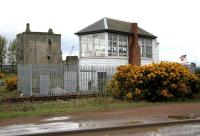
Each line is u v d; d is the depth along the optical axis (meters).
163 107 19.77
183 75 24.97
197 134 12.09
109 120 14.70
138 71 24.22
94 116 15.97
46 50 70.75
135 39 40.41
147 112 17.45
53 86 31.06
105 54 37.88
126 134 12.29
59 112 17.34
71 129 12.52
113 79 26.11
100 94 26.78
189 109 18.73
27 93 30.89
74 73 32.16
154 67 24.31
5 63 93.31
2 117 15.72
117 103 21.75
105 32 37.94
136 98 24.11
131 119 15.00
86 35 39.84
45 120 14.77
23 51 70.44
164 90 23.66
